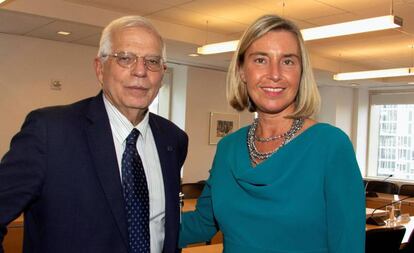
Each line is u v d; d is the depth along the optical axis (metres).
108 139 1.30
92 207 1.21
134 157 1.35
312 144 1.25
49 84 6.30
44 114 1.25
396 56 7.18
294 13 4.87
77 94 6.55
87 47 6.62
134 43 1.30
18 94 6.07
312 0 4.39
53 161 1.19
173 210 1.45
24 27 5.49
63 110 1.30
